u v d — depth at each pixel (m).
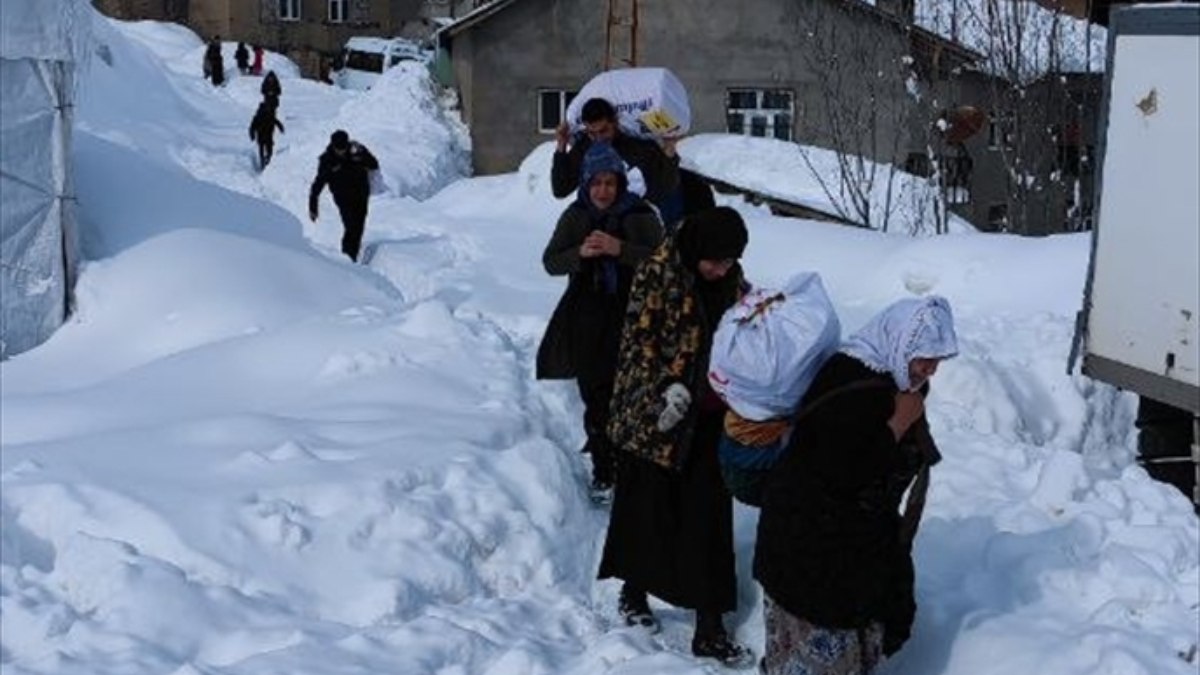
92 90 27.08
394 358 7.55
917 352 4.53
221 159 26.55
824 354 4.68
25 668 4.82
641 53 32.41
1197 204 7.11
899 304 4.65
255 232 10.97
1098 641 4.96
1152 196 7.37
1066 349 8.69
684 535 5.32
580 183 6.50
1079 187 20.78
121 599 5.24
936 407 7.84
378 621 5.43
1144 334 7.46
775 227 12.77
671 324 5.19
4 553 5.58
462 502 6.02
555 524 6.15
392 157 28.11
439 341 7.77
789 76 32.22
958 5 25.03
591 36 32.66
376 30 63.12
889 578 4.73
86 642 5.04
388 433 6.52
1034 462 7.04
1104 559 5.65
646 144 7.28
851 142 25.44
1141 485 6.54
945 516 6.27
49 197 8.71
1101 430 8.30
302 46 61.72
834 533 4.62
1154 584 5.51
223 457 6.25
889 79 25.27
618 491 5.52
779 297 4.71
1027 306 10.33
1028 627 5.18
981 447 7.19
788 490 4.67
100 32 30.80
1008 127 21.48
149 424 6.91
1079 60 23.33
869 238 12.19
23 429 7.01
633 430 5.23
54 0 8.53
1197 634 5.17
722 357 4.70
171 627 5.18
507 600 5.74
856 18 26.06
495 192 18.45
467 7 50.41
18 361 8.41
